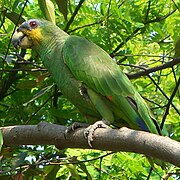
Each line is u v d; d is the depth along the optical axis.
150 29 13.24
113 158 11.65
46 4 9.16
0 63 12.34
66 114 11.80
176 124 12.28
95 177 11.83
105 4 12.32
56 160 9.90
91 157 11.54
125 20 12.46
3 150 9.06
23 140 7.66
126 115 8.34
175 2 12.02
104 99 8.41
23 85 10.76
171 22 12.21
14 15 10.39
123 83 8.45
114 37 12.56
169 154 6.20
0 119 12.41
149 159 8.47
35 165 9.41
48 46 9.03
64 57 8.66
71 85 8.59
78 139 7.35
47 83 12.01
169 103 10.08
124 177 11.95
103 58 8.68
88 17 12.34
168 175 9.86
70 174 10.66
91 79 8.43
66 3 8.21
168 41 13.20
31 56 12.02
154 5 12.70
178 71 12.45
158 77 12.91
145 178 12.11
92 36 12.27
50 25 9.22
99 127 7.95
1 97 12.63
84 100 8.50
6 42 12.27
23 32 9.27
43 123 7.58
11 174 9.12
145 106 8.50
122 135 6.72
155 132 8.34
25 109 12.30
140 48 13.22
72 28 12.56
